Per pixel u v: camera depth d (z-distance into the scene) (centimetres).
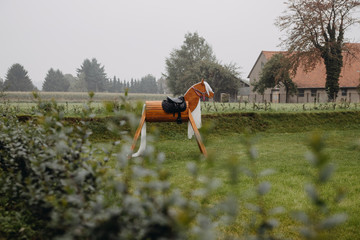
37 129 359
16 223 312
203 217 165
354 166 664
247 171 173
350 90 3953
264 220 171
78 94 6481
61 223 194
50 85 12775
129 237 166
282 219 381
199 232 157
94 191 220
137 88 15988
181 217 152
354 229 357
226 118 1314
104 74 14275
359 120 1463
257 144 991
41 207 268
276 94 4509
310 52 3259
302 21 3334
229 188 492
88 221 174
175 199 170
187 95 750
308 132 1273
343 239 334
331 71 3388
